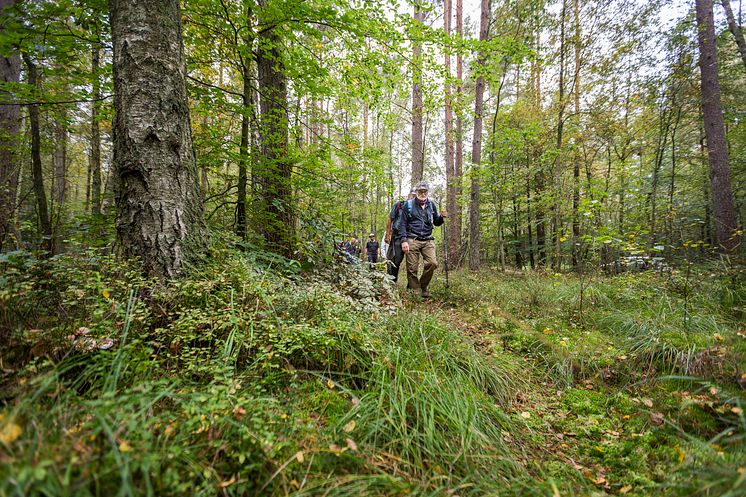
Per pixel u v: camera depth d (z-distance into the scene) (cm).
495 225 1398
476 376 250
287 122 471
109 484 98
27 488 84
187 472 117
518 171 1089
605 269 666
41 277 226
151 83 253
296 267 386
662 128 854
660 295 427
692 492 135
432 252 528
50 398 137
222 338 215
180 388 172
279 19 383
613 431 206
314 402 189
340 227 506
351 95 558
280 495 125
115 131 255
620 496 154
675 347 272
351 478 135
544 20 909
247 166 441
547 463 180
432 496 136
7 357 160
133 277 232
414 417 187
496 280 727
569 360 295
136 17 250
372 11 416
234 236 351
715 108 765
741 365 225
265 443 127
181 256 260
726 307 369
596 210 634
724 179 758
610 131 986
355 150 511
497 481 157
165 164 258
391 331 291
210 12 391
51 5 312
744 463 142
